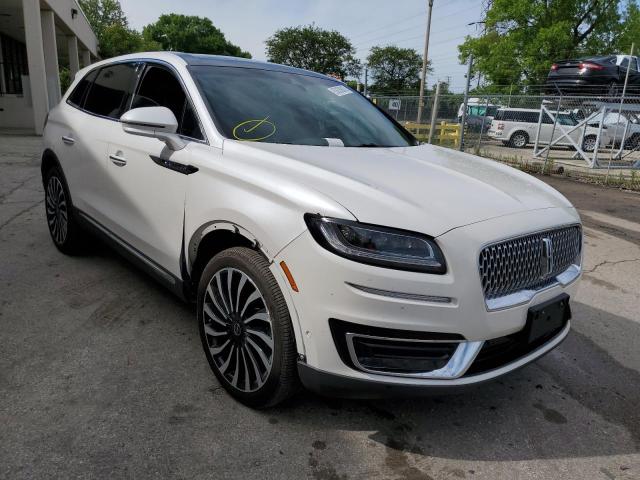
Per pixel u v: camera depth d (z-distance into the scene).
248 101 3.16
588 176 12.45
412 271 2.05
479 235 2.17
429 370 2.18
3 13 18.59
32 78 15.74
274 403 2.47
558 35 33.66
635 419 2.76
